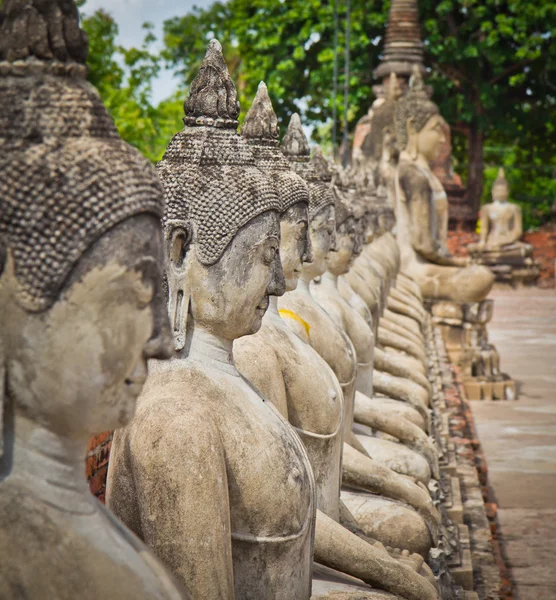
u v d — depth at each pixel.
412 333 12.28
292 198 4.89
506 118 31.91
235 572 3.68
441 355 15.22
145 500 3.36
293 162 6.18
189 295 3.71
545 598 7.50
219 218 3.68
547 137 33.88
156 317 2.57
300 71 29.03
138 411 3.48
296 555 3.76
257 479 3.61
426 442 7.78
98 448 5.73
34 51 2.44
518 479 11.03
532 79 31.23
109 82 30.12
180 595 2.60
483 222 32.81
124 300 2.45
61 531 2.40
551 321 25.38
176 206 3.70
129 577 2.45
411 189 17.14
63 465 2.48
